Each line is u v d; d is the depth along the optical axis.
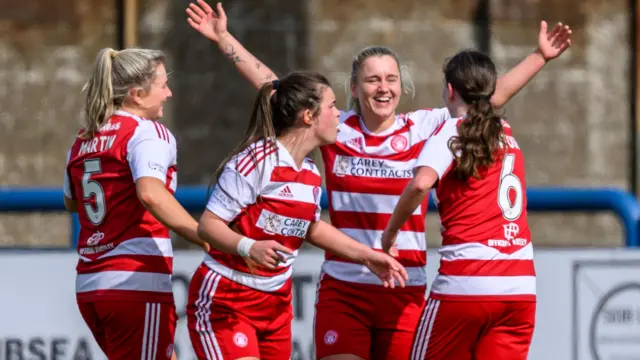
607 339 21.03
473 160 14.29
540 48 17.00
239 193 13.88
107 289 14.32
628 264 21.03
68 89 31.45
